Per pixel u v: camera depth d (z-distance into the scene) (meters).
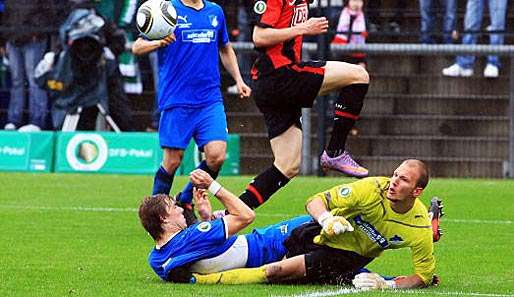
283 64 19.69
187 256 16.30
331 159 20.14
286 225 16.86
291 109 20.00
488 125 41.31
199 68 22.70
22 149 39.66
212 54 22.80
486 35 40.31
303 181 35.66
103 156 38.88
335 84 19.72
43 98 40.41
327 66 19.70
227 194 16.36
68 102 38.94
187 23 22.55
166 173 23.33
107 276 17.47
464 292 16.17
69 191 32.06
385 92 42.31
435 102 41.91
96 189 32.69
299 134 20.19
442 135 41.47
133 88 40.88
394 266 19.28
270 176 20.08
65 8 39.50
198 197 17.22
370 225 16.16
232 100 42.16
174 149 22.97
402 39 41.22
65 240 22.11
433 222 17.33
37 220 25.41
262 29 19.52
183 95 22.73
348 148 41.00
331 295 15.32
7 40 40.34
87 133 39.03
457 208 28.81
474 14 39.94
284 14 19.69
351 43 39.69
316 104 39.56
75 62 38.56
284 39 19.42
